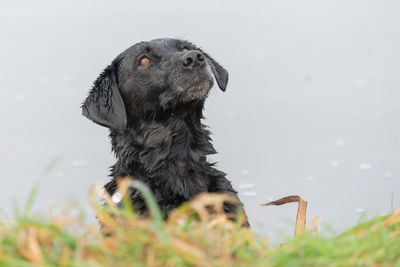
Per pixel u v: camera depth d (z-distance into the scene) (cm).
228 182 746
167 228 426
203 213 443
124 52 784
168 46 769
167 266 402
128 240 416
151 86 742
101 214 467
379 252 422
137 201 686
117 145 761
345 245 443
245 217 707
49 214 462
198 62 725
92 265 387
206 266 395
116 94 754
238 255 433
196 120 752
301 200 596
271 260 420
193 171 733
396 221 467
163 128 734
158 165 725
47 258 397
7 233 431
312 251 424
